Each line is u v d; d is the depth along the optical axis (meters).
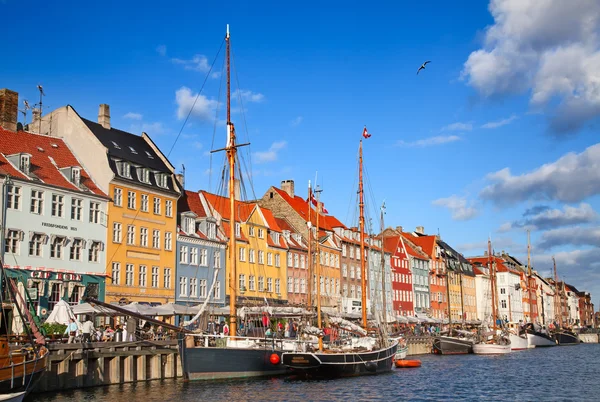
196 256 67.38
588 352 95.44
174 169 66.75
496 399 40.41
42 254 50.75
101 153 58.03
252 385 42.22
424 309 121.62
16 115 55.34
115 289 56.72
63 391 37.66
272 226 83.62
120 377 42.16
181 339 41.56
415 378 51.06
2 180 48.19
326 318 57.59
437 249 132.62
